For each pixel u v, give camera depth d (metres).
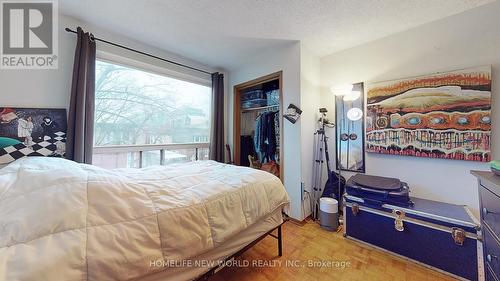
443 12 1.75
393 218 1.66
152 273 0.80
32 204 0.70
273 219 1.56
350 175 2.42
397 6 1.67
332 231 2.09
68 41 1.84
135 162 2.36
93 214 0.75
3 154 1.54
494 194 0.85
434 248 1.47
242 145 3.37
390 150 2.09
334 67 2.59
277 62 2.53
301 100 2.32
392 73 2.13
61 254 0.60
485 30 1.65
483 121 1.62
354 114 2.29
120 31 2.09
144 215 0.83
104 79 2.13
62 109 1.80
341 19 1.87
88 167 1.13
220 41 2.32
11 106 1.60
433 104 1.84
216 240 1.03
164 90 2.63
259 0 1.61
